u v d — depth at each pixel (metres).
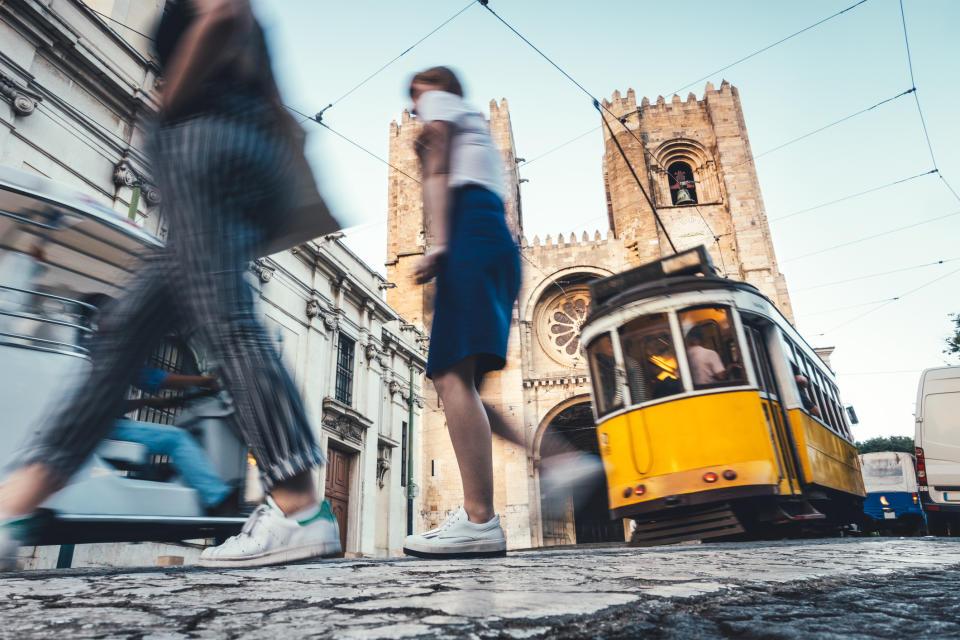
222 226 1.68
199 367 3.66
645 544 7.66
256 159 1.71
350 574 1.41
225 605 0.93
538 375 29.73
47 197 3.74
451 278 2.14
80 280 3.80
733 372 7.63
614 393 8.29
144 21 11.73
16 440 3.30
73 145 9.52
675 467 7.44
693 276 8.31
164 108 1.72
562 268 31.42
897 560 1.99
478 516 2.16
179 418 3.86
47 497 1.73
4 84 8.52
